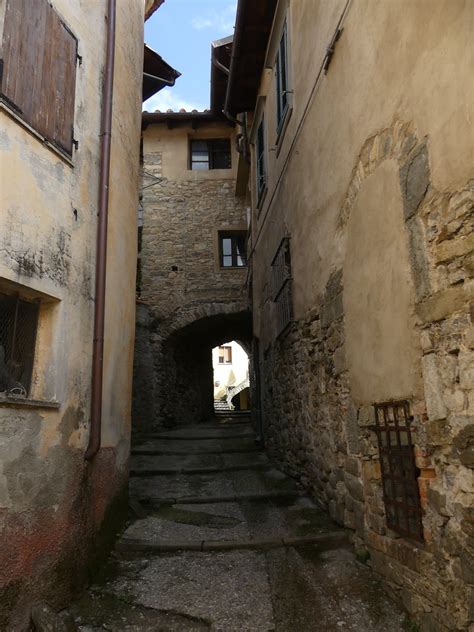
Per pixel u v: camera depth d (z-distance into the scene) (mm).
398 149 3025
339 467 4207
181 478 6328
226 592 3340
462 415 2385
